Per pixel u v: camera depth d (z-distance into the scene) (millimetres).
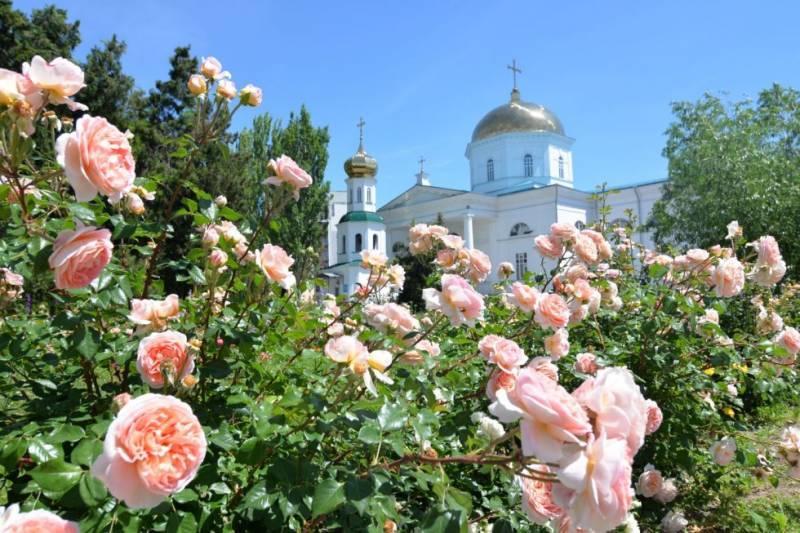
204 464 1375
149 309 1554
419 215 35031
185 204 1973
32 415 1579
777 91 15734
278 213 2068
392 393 1679
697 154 13867
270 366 2107
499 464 1141
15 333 1822
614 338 3527
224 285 1946
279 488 1306
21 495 1336
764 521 2902
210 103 2152
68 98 1409
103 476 895
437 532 1146
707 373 3346
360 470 1520
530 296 2162
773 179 12062
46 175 1491
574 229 3223
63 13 20141
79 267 1219
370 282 2506
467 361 2348
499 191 34469
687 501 3234
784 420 4746
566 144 36125
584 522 875
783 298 5133
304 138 29844
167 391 1408
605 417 936
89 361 1583
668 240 15008
